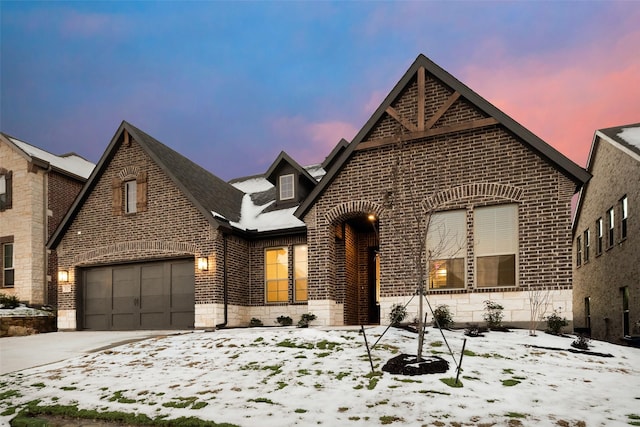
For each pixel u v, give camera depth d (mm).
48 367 10000
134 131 17188
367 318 16594
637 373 7996
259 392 7035
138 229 16953
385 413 5930
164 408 6598
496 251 12102
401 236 13023
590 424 5469
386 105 13719
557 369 8055
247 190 21562
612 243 17859
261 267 17000
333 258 14562
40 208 21266
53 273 21453
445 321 11891
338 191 14141
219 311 15297
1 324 17766
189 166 18953
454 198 12609
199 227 15812
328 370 8016
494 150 12328
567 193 11469
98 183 18047
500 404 6191
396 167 11609
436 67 13164
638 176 14617
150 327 16734
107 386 7969
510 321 11633
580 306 23500
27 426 6438
